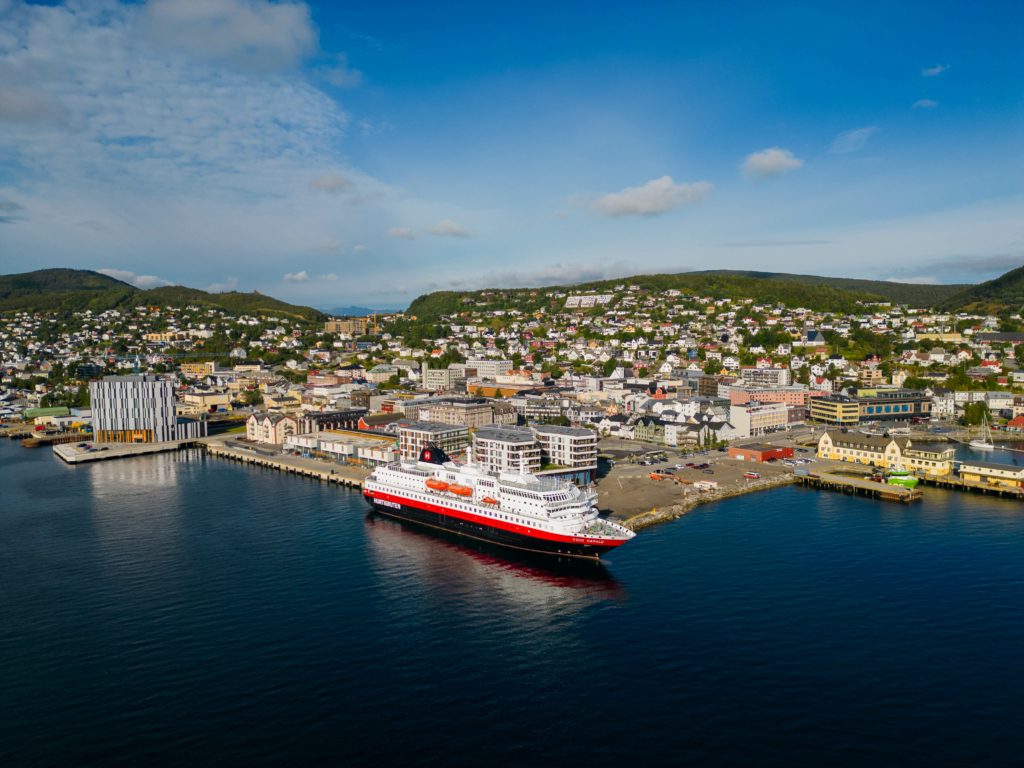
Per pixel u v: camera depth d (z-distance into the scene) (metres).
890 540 149.12
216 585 124.94
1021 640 100.44
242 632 104.88
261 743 76.56
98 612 112.19
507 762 73.31
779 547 144.50
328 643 101.12
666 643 100.38
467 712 82.62
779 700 84.75
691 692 86.75
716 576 127.25
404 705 84.25
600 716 81.62
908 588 120.50
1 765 72.62
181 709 83.25
